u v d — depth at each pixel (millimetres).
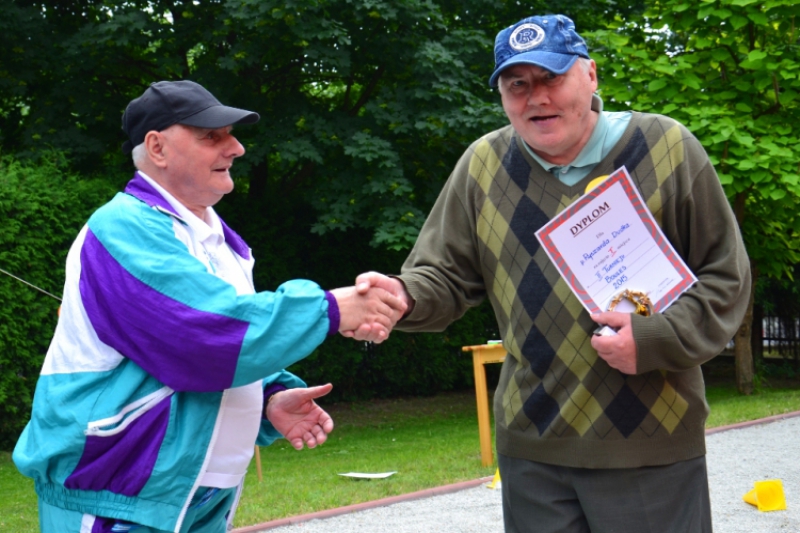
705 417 2307
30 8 10234
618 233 2197
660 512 2213
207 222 2398
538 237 2223
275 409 2502
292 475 7266
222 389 2053
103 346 2104
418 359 13336
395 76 11406
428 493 6012
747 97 10523
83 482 2057
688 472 2250
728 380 15062
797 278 15305
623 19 12344
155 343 2025
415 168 11086
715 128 9484
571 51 2160
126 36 9750
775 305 16156
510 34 2205
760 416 9398
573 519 2303
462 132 9984
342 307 2119
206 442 2125
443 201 2551
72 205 9172
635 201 2188
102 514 2059
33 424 2143
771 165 9570
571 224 2209
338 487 6465
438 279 2426
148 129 2207
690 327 2105
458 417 11625
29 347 8742
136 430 2057
